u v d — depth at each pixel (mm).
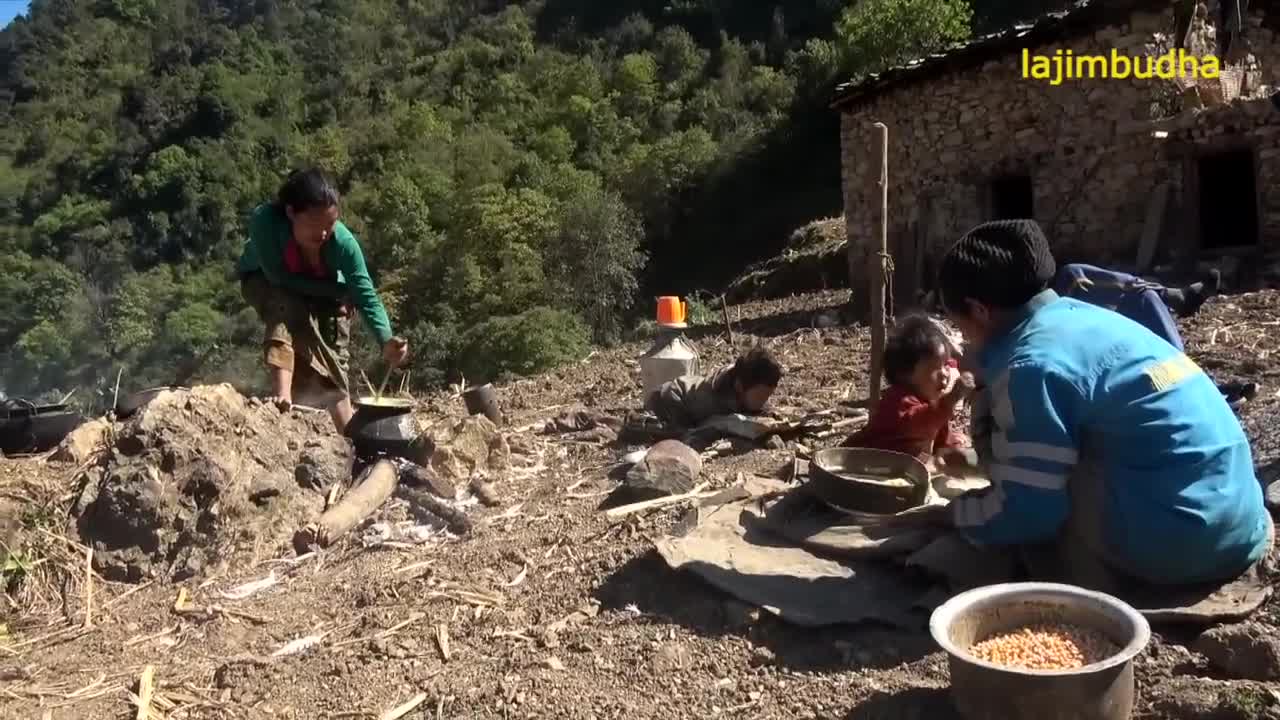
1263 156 9945
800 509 3914
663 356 6574
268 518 4832
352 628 3764
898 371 4289
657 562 3730
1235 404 4641
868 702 2742
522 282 40000
